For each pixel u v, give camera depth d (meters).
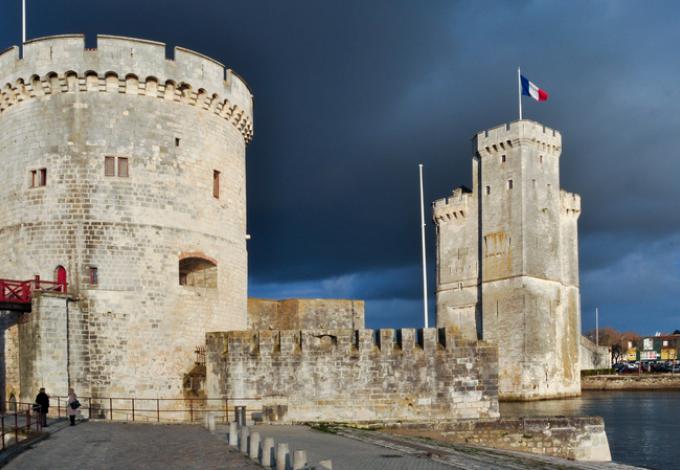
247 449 20.33
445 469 18.23
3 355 34.09
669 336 154.88
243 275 40.25
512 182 81.31
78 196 33.91
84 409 31.84
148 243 34.59
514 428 30.31
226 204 38.56
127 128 34.75
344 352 32.69
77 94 34.47
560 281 83.25
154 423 29.64
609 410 66.50
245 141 42.41
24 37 35.66
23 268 34.12
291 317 50.47
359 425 30.56
